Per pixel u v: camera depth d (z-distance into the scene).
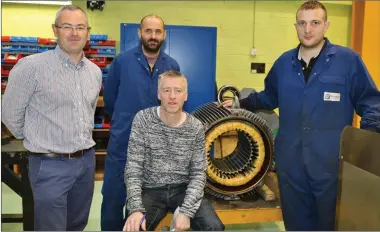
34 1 4.03
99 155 4.05
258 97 2.38
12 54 3.75
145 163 1.88
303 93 1.95
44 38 3.84
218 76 4.57
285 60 2.06
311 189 2.00
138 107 2.36
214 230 1.77
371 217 1.51
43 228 1.79
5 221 2.49
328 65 1.93
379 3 4.16
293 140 2.00
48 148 1.77
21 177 1.88
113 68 2.43
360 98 1.96
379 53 4.23
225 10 4.44
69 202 1.95
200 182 1.86
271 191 2.38
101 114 3.92
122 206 2.47
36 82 1.73
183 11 4.38
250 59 4.57
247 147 2.52
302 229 2.07
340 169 1.71
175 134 1.84
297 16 1.93
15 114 1.75
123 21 4.30
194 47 3.72
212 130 2.27
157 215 1.88
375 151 1.49
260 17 4.51
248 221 2.25
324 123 1.94
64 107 1.79
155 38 2.30
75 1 4.16
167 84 1.77
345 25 4.64
